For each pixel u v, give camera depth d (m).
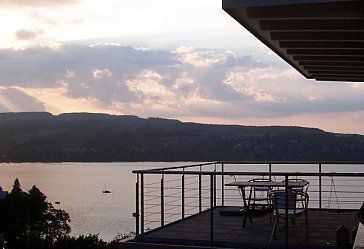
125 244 7.89
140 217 8.01
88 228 59.97
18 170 138.38
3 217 47.16
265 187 8.99
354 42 8.84
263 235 8.13
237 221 9.53
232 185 8.63
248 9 7.34
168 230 8.62
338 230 7.24
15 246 41.19
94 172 149.62
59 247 31.67
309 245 7.25
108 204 83.69
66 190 106.62
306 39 8.61
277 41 8.96
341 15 7.25
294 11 7.39
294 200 7.81
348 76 12.37
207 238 7.86
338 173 6.82
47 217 50.62
